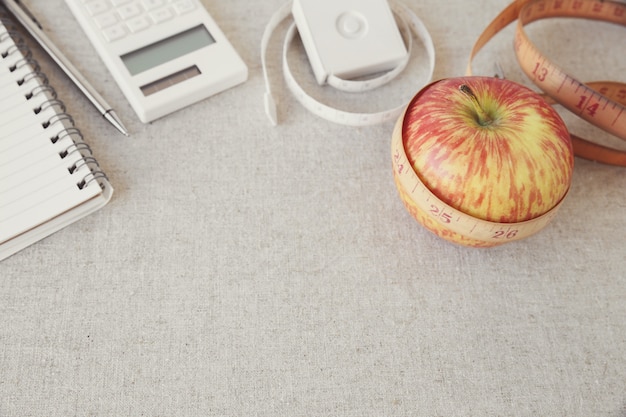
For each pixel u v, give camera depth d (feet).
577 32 2.52
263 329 1.91
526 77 2.40
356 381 1.86
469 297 2.00
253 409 1.81
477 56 2.42
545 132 1.76
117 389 1.81
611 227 2.14
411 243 2.08
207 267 1.99
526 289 2.03
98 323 1.90
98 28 2.21
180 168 2.14
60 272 1.96
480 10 2.52
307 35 2.23
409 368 1.89
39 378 1.82
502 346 1.94
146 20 2.25
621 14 2.50
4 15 2.34
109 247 2.00
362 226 2.09
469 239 1.90
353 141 2.23
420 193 1.82
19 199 1.95
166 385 1.82
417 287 2.01
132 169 2.12
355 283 2.00
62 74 2.25
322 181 2.15
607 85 2.33
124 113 2.20
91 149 2.14
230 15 2.43
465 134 1.75
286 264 2.01
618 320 2.00
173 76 2.20
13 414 1.77
